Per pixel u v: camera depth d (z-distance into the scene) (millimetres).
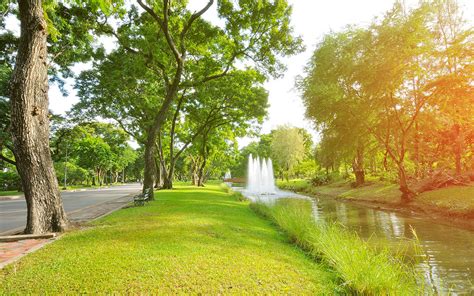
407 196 18453
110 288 3986
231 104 31438
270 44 18547
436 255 7508
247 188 46250
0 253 5996
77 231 8250
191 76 24812
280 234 8867
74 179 65688
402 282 4777
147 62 19500
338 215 15328
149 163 17391
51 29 9453
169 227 8289
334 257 5418
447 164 22656
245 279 4445
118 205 16812
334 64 23250
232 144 48781
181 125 41781
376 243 8953
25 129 8086
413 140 23281
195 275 4512
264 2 17125
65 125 29359
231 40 20906
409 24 17047
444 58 17094
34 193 8094
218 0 17156
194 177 52188
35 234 7652
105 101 25844
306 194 32844
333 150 24703
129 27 18844
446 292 5070
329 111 22531
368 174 37094
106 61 22578
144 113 29594
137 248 5957
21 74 8125
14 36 20938
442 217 14047
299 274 4891
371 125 21781
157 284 4133
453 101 17156
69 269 4750
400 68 17453
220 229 8273
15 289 3998
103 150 64625
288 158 53969
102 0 8406
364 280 4398
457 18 19641
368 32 18906
